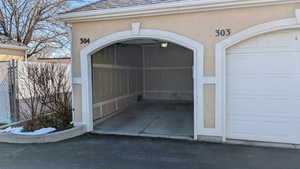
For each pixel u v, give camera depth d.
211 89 5.30
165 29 5.52
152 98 12.06
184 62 11.53
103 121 7.50
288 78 4.95
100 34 6.07
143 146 5.17
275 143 5.11
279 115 5.05
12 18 14.15
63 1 14.62
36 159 4.45
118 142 5.49
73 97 6.49
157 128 6.63
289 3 4.65
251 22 4.93
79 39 6.28
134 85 10.91
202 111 5.41
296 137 4.97
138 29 5.71
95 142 5.52
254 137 5.25
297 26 4.66
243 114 5.29
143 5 5.40
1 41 11.13
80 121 6.47
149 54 12.01
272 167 3.98
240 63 5.23
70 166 4.11
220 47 5.16
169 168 3.99
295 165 4.05
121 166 4.09
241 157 4.44
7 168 4.04
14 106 7.06
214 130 5.35
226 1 4.85
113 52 8.59
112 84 8.48
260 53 5.08
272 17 4.79
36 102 7.16
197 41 5.31
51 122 6.52
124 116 8.16
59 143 5.46
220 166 4.05
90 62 6.38
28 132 5.79
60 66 7.97
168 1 5.31
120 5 5.77
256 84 5.16
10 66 7.08
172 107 9.85
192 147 5.04
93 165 4.14
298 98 4.90
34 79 7.09
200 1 4.98
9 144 5.43
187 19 5.36
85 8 6.11
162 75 11.90
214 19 5.17
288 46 4.89
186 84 11.56
